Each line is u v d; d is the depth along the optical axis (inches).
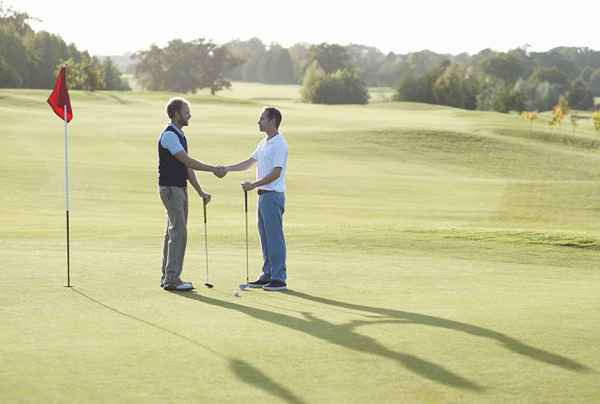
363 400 186.9
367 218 980.6
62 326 265.1
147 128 2225.6
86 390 192.9
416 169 1947.6
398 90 5467.5
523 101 5196.9
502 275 399.5
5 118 2306.8
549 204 1152.8
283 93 7578.7
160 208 1003.9
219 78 6973.4
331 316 285.1
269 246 356.2
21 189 1109.7
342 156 2016.5
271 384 198.8
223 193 1195.3
